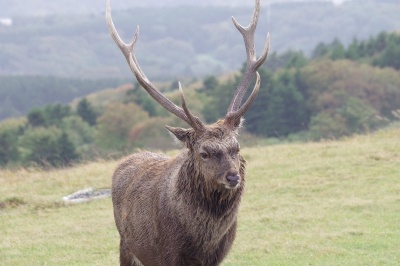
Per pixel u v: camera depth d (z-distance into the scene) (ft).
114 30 65.10
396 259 80.94
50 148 316.60
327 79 387.34
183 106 58.70
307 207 103.81
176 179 59.77
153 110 411.95
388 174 117.80
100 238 95.96
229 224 59.26
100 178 130.62
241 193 59.36
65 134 326.85
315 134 322.55
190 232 59.00
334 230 92.73
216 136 57.93
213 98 410.93
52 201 117.29
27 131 345.10
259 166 128.88
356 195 108.27
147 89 62.08
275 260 82.43
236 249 86.74
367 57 448.65
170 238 59.72
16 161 312.71
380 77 383.04
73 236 97.86
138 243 63.57
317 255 83.35
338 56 453.17
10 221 108.17
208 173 57.31
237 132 59.41
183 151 61.82
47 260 87.56
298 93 360.48
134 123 372.38
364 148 135.54
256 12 67.82
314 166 125.70
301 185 115.44
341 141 149.79
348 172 120.47
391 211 99.35
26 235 99.86
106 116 377.91
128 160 70.38
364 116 335.06
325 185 114.52
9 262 87.35
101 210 111.24
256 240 90.02
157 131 368.48
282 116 352.08
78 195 119.55
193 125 58.80
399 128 160.04
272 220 98.32
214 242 59.26
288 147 145.59
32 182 131.85
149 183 63.62
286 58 563.89
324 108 367.45
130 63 62.90
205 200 58.23
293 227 95.14
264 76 360.07
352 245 86.43
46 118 384.06
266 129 348.79
